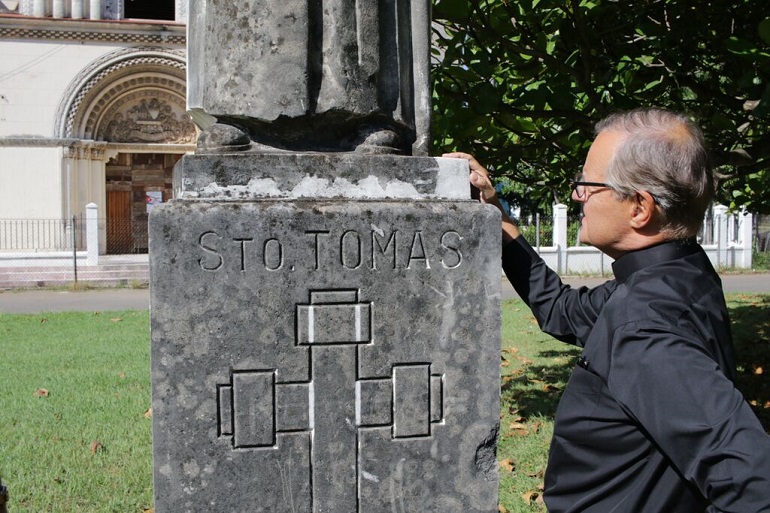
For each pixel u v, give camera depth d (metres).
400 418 2.26
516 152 5.33
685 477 1.55
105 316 12.56
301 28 2.29
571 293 2.40
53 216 22.59
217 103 2.34
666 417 1.55
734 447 1.45
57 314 12.80
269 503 2.21
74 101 22.61
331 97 2.31
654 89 5.25
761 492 1.41
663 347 1.60
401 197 2.30
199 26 2.49
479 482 2.31
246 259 2.16
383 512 2.26
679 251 1.86
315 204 2.21
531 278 2.49
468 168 2.36
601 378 1.78
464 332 2.28
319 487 2.22
